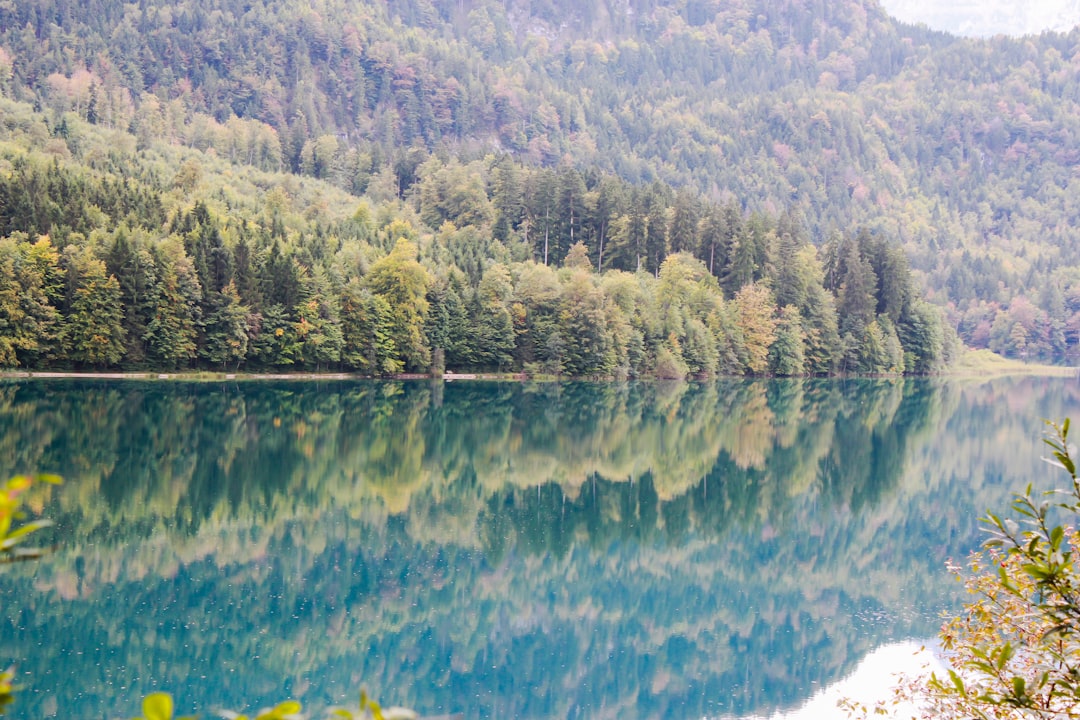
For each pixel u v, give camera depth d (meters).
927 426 80.19
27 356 88.62
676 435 71.19
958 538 42.59
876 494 51.44
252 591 31.47
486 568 36.50
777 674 27.41
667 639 30.12
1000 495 51.31
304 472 50.91
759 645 29.83
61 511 39.41
